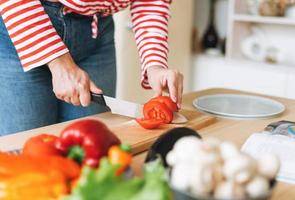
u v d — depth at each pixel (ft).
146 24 3.73
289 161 2.39
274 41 8.14
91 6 3.42
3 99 3.50
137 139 2.69
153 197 1.48
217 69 8.14
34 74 3.44
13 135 2.75
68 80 3.03
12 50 3.38
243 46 8.18
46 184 1.70
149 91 7.04
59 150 1.95
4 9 3.03
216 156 1.59
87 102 3.04
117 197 1.51
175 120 3.10
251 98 3.91
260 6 7.79
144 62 3.66
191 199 1.57
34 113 3.54
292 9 7.51
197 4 8.63
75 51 3.68
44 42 3.03
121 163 1.77
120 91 6.66
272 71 7.51
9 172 1.72
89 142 1.90
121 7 3.69
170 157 1.71
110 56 4.01
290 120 3.39
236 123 3.26
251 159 1.61
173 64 7.92
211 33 8.38
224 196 1.54
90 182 1.52
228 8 8.29
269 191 1.61
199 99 3.77
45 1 3.40
